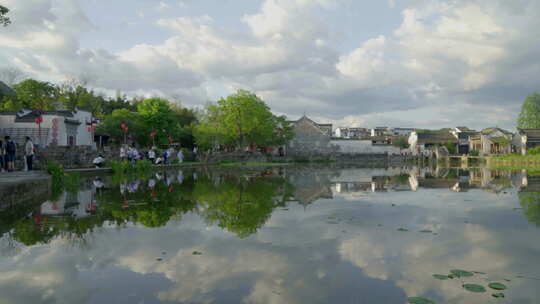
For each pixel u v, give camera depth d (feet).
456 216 24.41
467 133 261.24
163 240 17.57
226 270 13.20
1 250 15.83
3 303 10.26
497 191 40.81
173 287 11.53
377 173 82.33
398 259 14.58
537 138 205.26
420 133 262.06
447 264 13.97
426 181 56.39
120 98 217.56
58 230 19.76
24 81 148.87
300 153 223.30
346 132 342.44
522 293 11.10
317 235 18.65
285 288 11.48
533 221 22.48
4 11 41.34
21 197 29.66
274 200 32.40
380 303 10.36
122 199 32.60
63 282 11.97
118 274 12.76
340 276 12.59
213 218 23.36
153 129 143.54
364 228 20.47
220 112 174.50
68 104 175.22
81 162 75.00
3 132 92.99
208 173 78.33
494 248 16.21
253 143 196.54
